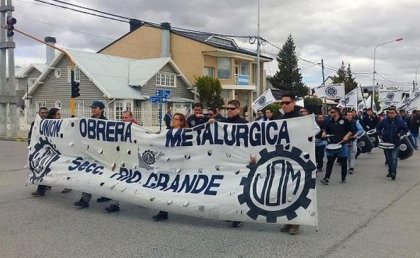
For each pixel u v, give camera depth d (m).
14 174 11.98
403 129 11.59
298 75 82.38
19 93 52.78
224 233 6.43
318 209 8.02
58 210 7.76
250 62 50.31
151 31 48.09
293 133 6.51
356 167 14.23
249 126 6.82
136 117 37.59
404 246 5.87
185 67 46.59
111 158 7.96
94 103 8.53
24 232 6.39
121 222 7.00
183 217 7.34
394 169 11.66
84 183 7.90
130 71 39.44
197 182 7.05
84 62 37.38
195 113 10.69
